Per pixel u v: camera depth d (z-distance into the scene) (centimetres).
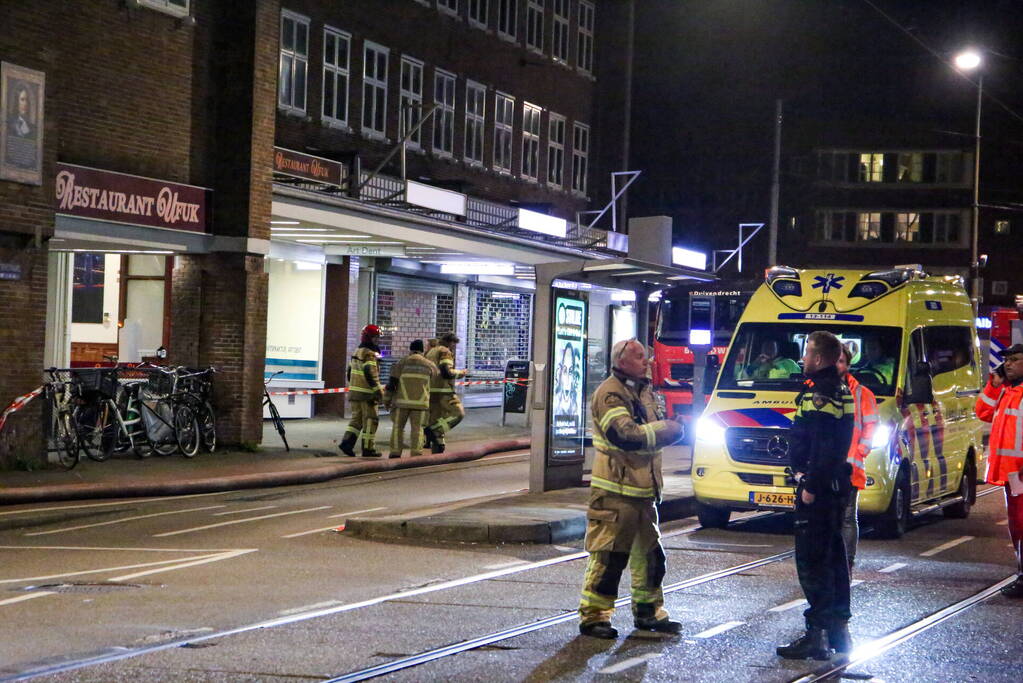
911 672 754
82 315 2481
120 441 1906
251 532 1320
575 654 779
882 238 6781
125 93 2006
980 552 1276
